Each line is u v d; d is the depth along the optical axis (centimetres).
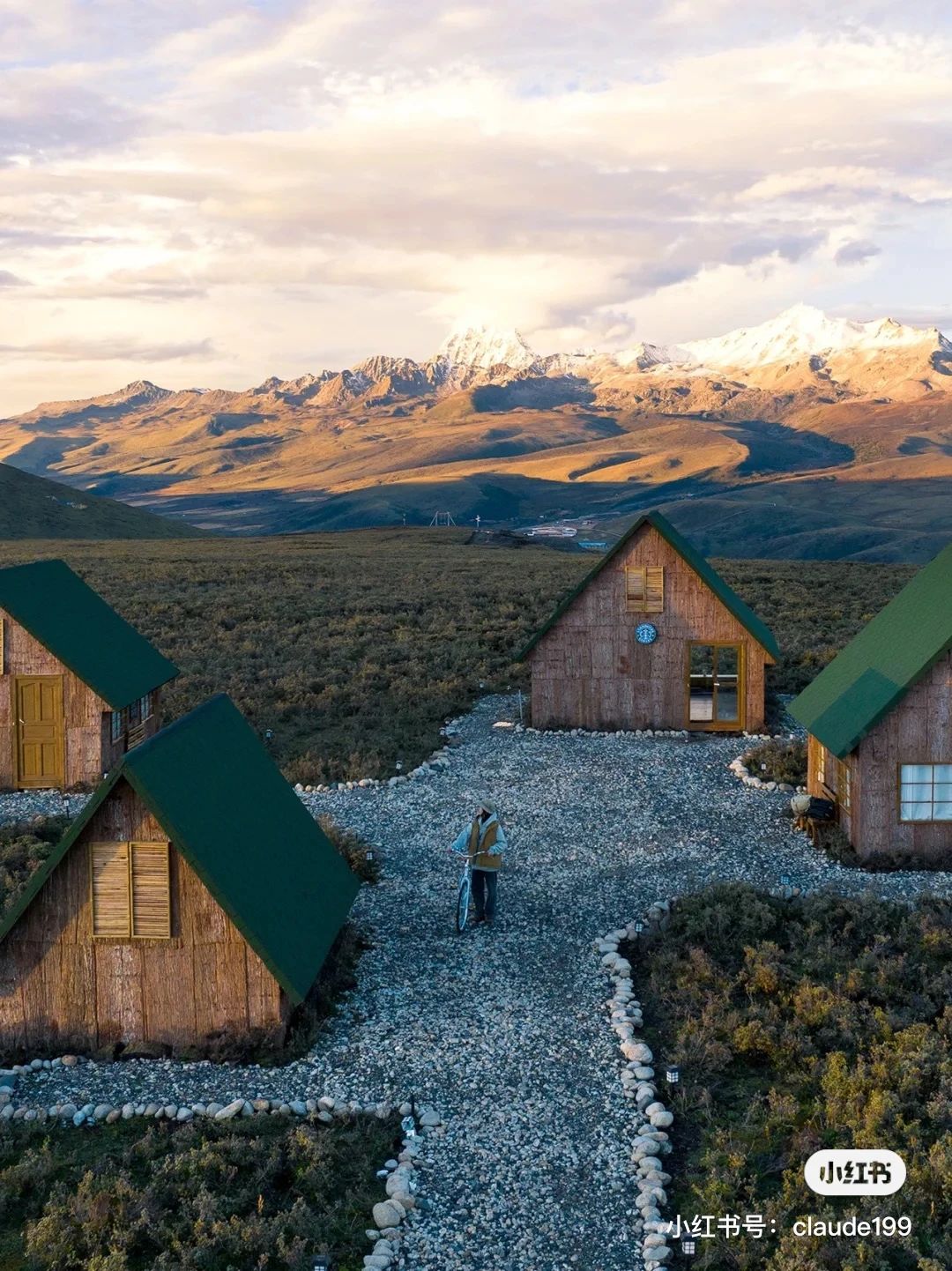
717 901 1673
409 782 2416
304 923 1330
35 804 2309
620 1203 971
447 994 1400
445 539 12425
